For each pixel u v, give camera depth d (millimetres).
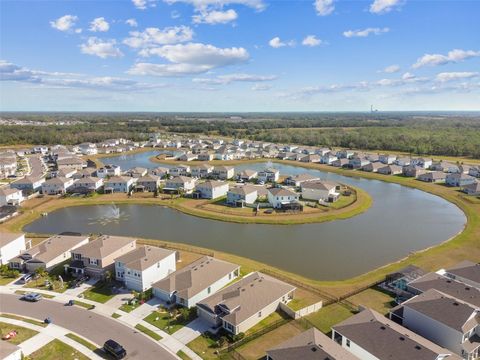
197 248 79938
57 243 73000
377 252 79312
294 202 111250
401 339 41031
